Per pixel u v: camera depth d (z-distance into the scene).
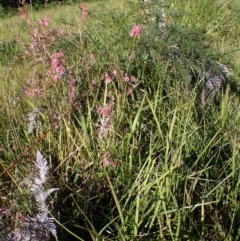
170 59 3.51
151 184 2.20
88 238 2.23
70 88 2.88
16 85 3.45
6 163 2.50
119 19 4.36
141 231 2.15
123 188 2.37
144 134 2.80
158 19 4.26
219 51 4.29
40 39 3.40
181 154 2.47
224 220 2.34
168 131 2.65
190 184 2.41
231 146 2.67
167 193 2.17
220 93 3.60
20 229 1.93
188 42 3.78
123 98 2.90
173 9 4.60
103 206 2.26
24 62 3.63
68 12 7.42
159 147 2.57
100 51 3.46
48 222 1.97
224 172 2.55
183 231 2.15
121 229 2.10
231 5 6.02
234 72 4.14
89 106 2.70
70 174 2.51
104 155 2.43
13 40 5.59
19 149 2.63
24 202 2.04
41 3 11.52
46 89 2.94
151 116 2.96
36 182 2.04
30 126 2.66
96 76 3.15
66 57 3.39
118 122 2.74
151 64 3.41
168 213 2.17
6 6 13.75
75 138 2.65
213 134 2.76
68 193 2.37
